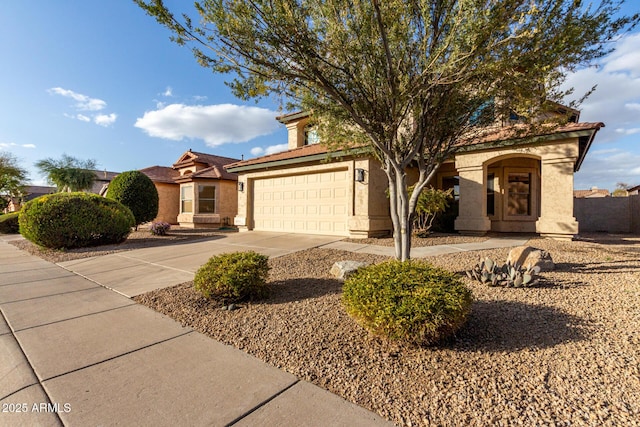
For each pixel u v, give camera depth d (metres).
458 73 3.49
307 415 2.11
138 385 2.51
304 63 3.67
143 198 15.40
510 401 2.17
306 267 6.67
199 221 19.09
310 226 12.33
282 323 3.72
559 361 2.66
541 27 3.30
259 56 3.72
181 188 20.28
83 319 4.06
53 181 24.94
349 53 3.75
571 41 3.51
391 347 3.03
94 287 5.73
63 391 2.44
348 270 5.44
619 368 2.51
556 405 2.11
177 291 5.24
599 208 16.02
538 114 4.41
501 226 13.32
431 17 3.89
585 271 5.61
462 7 3.33
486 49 3.33
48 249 10.22
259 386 2.48
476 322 3.48
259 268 4.87
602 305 3.84
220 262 4.94
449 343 3.06
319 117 5.55
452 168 14.09
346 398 2.30
